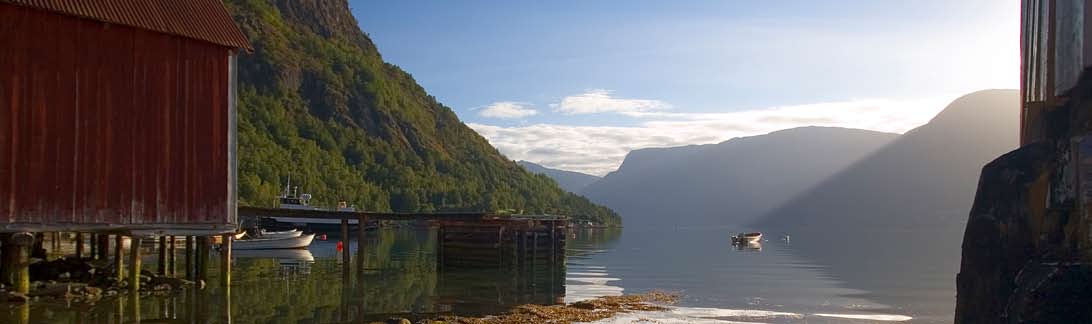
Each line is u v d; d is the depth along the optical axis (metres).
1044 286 10.25
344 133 155.75
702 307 24.69
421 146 173.62
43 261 24.98
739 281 34.47
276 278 32.34
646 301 25.98
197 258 27.72
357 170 145.12
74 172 19.50
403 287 29.67
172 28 21.55
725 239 116.81
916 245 86.38
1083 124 11.55
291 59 168.12
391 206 139.50
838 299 27.38
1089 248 10.29
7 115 18.42
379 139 163.00
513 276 35.06
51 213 19.05
